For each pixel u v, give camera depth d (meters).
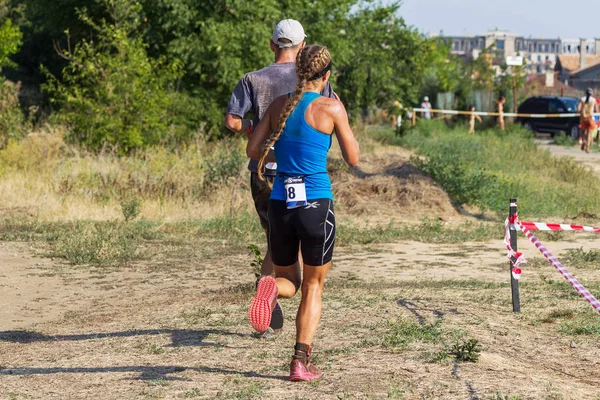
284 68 8.62
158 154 24.64
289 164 6.65
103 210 20.42
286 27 8.66
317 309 6.78
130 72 26.88
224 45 29.06
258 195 8.73
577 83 112.31
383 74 35.59
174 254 15.84
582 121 40.66
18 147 25.38
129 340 8.98
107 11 30.11
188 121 29.11
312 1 31.62
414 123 43.75
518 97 55.41
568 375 7.31
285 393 6.51
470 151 33.03
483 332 8.80
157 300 11.74
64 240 16.44
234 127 8.60
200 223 19.17
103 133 26.16
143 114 26.69
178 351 8.26
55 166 24.19
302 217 6.61
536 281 12.76
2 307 11.47
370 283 12.67
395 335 8.46
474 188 23.42
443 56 60.34
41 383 7.21
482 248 16.89
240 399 6.39
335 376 6.98
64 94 27.23
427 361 7.44
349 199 22.56
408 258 15.57
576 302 10.70
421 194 22.52
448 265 14.70
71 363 7.99
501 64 54.47
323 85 6.80
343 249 16.80
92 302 11.80
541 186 26.53
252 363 7.63
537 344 8.39
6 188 21.81
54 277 13.64
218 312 10.38
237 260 15.30
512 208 10.15
